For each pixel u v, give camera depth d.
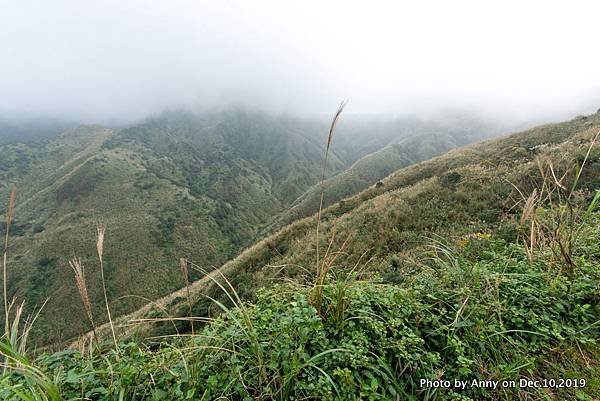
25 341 2.16
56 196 97.44
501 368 2.47
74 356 2.45
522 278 3.46
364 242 11.30
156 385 2.23
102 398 2.12
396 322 2.70
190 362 2.35
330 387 2.07
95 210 85.62
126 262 62.06
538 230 3.98
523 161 14.83
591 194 7.43
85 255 62.22
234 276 15.41
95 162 109.44
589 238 3.97
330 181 93.75
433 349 2.72
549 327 2.86
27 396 1.76
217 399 2.01
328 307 2.80
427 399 2.23
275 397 2.13
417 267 5.73
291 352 2.31
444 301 3.11
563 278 3.28
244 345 2.52
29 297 51.34
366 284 3.40
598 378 2.44
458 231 8.88
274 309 2.97
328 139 2.74
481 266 3.70
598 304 3.06
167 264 65.00
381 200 15.60
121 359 2.40
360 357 2.34
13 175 141.25
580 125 23.56
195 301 11.95
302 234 16.70
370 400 2.10
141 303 50.06
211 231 85.00
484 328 2.75
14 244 71.62
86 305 2.33
